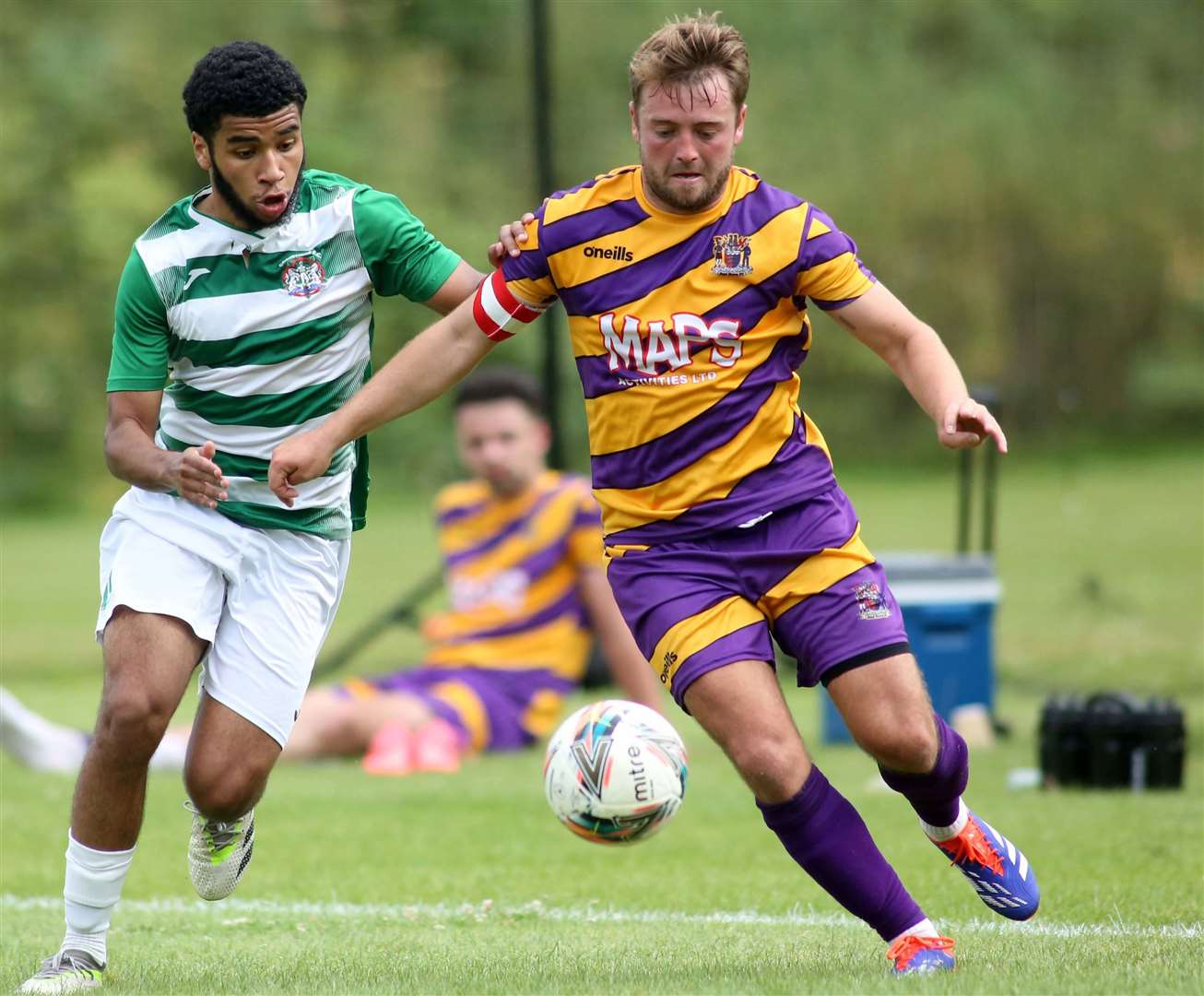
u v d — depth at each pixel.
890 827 23.89
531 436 33.31
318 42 117.12
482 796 27.69
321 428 14.95
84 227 111.94
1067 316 123.06
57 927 18.47
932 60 123.94
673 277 14.66
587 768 15.03
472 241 110.38
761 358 14.78
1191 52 125.56
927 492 103.38
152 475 14.86
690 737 36.47
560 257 14.87
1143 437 124.62
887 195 116.56
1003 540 75.81
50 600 65.81
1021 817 24.27
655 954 15.86
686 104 14.11
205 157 15.18
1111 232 119.62
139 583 15.17
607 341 14.80
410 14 115.94
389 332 110.25
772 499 14.72
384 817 25.73
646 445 14.83
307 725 31.72
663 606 14.62
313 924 18.47
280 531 15.94
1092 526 80.94
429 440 118.62
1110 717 27.22
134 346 15.43
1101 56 125.00
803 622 14.55
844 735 33.69
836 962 14.97
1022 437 124.31
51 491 113.31
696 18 14.54
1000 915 16.94
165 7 117.50
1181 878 19.67
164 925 18.62
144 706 14.65
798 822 14.15
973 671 33.31
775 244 14.66
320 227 15.59
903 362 14.73
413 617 37.12
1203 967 13.91
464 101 116.25
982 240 118.81
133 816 14.95
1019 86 121.06
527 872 21.62
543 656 33.31
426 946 16.81
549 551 33.28
